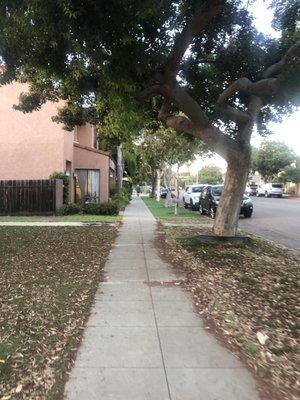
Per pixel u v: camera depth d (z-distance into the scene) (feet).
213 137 40.06
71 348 16.40
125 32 25.59
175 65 35.27
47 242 41.68
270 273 30.30
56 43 26.35
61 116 54.29
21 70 36.17
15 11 25.12
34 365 14.99
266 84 35.53
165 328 18.70
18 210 74.64
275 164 222.69
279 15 40.47
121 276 28.14
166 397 13.03
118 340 17.29
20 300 22.38
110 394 13.17
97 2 23.84
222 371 14.73
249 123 41.27
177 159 93.20
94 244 41.14
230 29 41.32
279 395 13.24
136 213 84.38
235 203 42.34
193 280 27.27
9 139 78.02
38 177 77.97
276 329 19.04
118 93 30.91
